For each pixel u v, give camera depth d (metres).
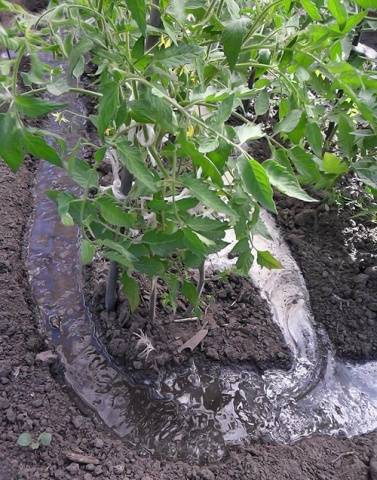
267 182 0.54
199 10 0.67
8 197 1.22
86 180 0.60
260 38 0.74
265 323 1.05
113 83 0.54
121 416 0.92
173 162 0.63
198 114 0.70
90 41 0.58
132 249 0.69
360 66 1.04
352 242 1.20
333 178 1.10
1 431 0.84
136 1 0.49
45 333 1.01
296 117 0.69
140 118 0.59
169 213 0.67
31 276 1.10
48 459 0.82
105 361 0.98
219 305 1.06
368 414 0.97
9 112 0.52
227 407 0.95
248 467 0.84
